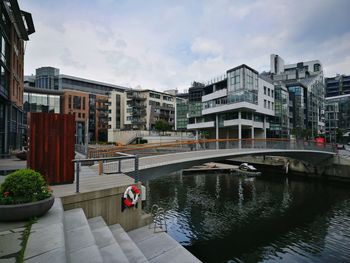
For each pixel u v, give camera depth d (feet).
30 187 15.40
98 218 22.11
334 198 81.05
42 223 14.28
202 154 64.34
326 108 287.69
